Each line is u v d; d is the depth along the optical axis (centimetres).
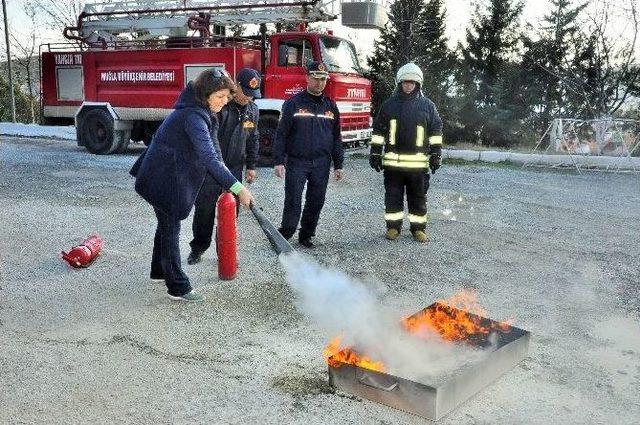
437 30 2583
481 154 1402
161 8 1296
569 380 305
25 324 364
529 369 316
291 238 598
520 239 627
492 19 2775
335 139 564
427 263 524
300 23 1209
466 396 277
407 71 564
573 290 461
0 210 701
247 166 538
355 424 258
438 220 714
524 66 2711
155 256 436
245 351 330
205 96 378
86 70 1317
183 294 404
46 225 632
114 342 339
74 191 841
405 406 266
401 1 2162
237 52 1106
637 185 1076
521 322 389
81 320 372
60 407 268
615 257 565
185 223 660
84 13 1382
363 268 502
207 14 1194
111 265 491
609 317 404
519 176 1155
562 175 1194
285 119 541
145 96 1244
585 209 818
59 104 1384
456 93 2683
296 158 542
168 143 379
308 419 261
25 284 439
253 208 363
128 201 777
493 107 2670
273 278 462
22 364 309
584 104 2238
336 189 930
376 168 600
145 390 285
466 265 522
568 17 2655
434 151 584
